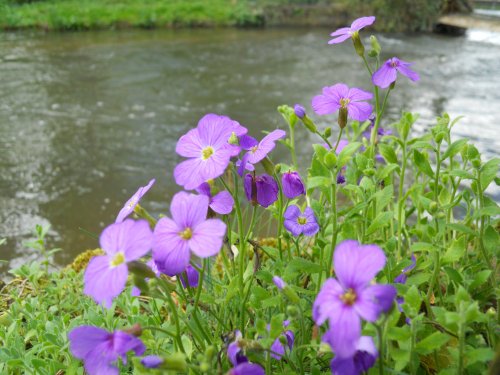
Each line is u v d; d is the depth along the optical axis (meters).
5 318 0.26
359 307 0.12
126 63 1.20
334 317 0.12
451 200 0.24
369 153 0.24
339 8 1.62
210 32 1.55
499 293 0.19
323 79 1.03
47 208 0.56
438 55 1.15
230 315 0.21
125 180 0.63
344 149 0.18
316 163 0.20
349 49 1.28
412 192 0.24
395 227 0.26
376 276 0.19
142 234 0.14
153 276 0.15
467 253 0.23
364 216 0.21
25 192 0.60
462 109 0.78
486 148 0.58
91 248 0.48
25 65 1.17
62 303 0.28
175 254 0.15
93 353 0.14
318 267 0.18
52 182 0.63
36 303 0.27
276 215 0.23
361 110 0.21
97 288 0.14
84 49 1.33
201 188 0.18
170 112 0.88
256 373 0.14
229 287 0.19
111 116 0.86
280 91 0.97
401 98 0.87
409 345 0.16
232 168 0.17
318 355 0.19
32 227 0.52
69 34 1.52
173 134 0.78
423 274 0.20
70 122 0.84
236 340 0.15
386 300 0.12
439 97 0.86
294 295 0.16
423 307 0.23
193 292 0.20
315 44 1.35
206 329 0.20
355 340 0.12
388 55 1.17
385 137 0.26
